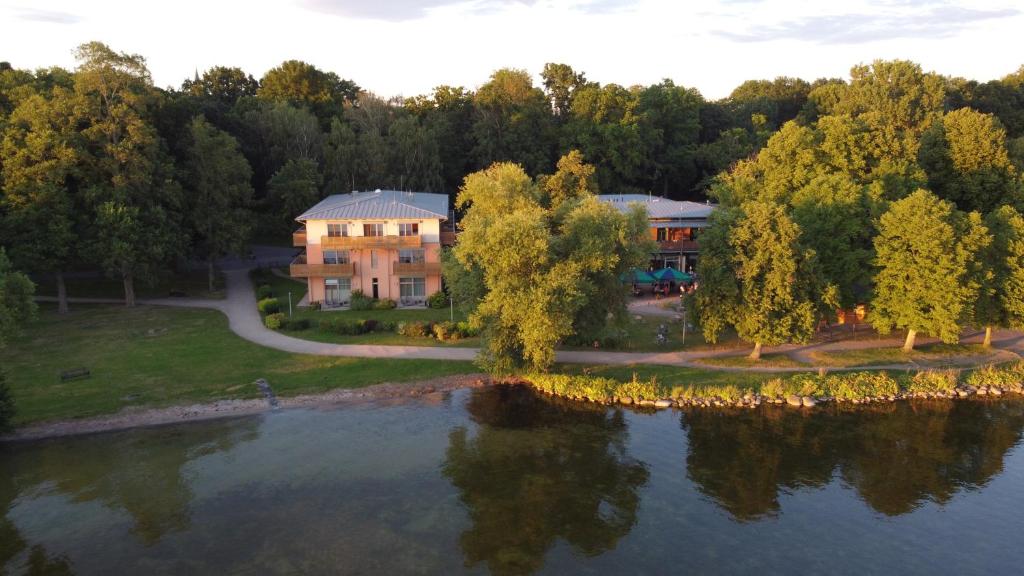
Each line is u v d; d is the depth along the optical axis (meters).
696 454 35.09
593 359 49.09
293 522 28.42
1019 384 43.78
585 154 93.62
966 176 63.69
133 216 61.34
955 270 45.56
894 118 87.94
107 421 38.62
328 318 59.44
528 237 41.34
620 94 99.56
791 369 46.66
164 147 68.94
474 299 45.28
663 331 53.41
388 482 32.06
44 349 50.56
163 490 31.17
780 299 44.66
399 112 96.75
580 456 34.91
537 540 27.27
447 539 27.23
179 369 46.53
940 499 30.38
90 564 25.42
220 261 87.38
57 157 58.75
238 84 129.12
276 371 46.38
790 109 129.88
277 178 79.81
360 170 85.19
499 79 99.19
